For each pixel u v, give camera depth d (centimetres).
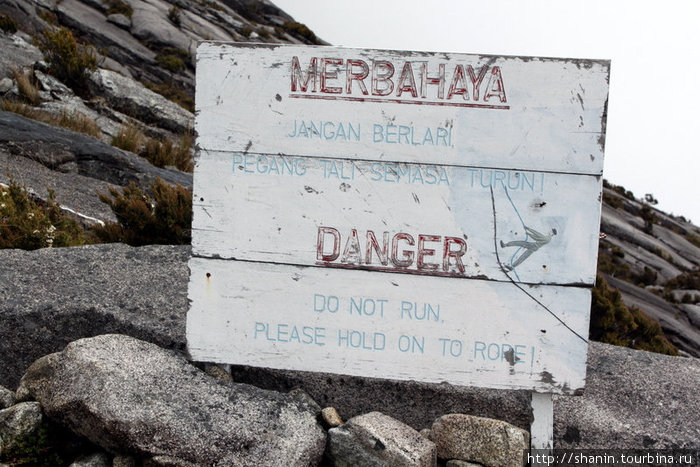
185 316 401
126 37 2647
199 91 351
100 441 312
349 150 346
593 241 336
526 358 343
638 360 437
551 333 341
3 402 338
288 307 357
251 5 3738
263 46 347
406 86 341
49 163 969
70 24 2522
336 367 356
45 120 1208
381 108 344
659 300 2625
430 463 320
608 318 938
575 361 341
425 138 342
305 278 354
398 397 365
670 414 372
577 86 332
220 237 357
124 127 1374
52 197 730
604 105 331
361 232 349
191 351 363
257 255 356
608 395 388
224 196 355
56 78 1552
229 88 350
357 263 351
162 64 2552
